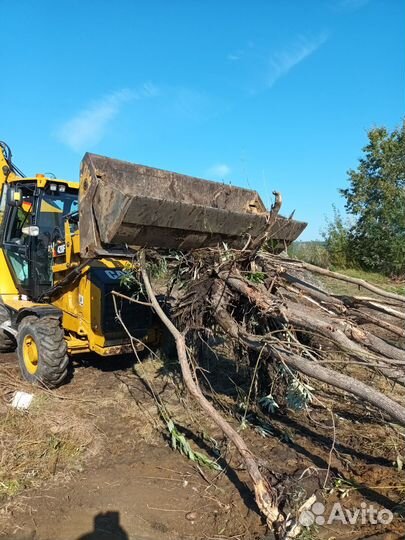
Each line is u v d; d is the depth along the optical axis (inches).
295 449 172.6
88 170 176.6
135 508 137.7
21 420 181.8
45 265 245.0
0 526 127.4
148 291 176.1
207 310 182.2
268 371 198.8
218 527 131.0
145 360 254.8
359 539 125.7
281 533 121.8
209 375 239.8
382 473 157.5
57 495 142.3
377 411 184.9
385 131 720.3
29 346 227.8
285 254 214.8
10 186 265.7
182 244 181.8
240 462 162.2
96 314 219.9
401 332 163.8
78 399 210.4
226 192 229.3
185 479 152.9
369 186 719.1
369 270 728.3
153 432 183.6
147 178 207.5
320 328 149.7
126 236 168.1
